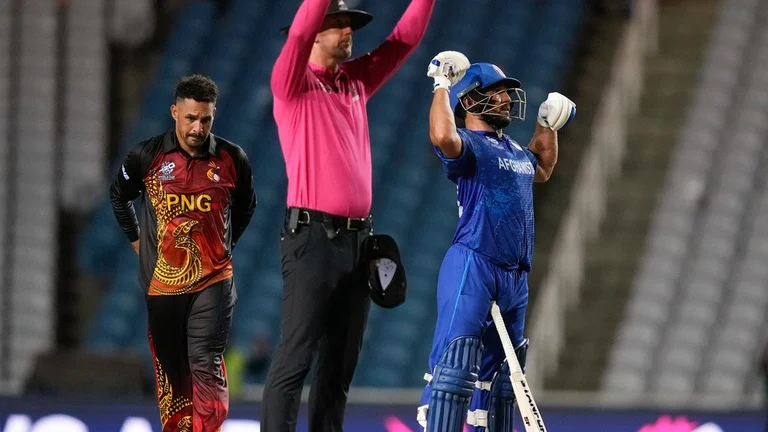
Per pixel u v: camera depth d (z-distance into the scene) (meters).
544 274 46.47
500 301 18.03
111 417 27.03
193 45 55.78
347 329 18.80
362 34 55.16
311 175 18.39
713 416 28.39
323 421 18.95
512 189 18.05
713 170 48.41
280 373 18.22
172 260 17.86
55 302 49.38
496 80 18.27
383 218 48.97
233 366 38.72
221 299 18.09
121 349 46.28
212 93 17.39
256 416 27.06
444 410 17.34
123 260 49.66
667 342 43.88
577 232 46.34
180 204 17.78
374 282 18.66
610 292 45.94
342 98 18.84
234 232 18.88
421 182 50.16
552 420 28.20
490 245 17.84
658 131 50.75
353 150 18.66
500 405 18.44
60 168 52.44
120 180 18.25
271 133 52.22
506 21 55.41
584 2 56.31
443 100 17.72
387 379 44.25
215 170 17.89
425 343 45.16
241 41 55.84
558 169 50.12
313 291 18.27
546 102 19.61
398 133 51.97
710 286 45.12
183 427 18.53
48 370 33.25
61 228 51.34
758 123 49.56
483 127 18.55
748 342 43.19
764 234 46.12
